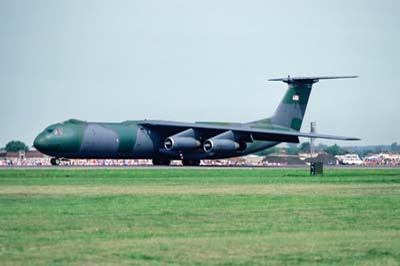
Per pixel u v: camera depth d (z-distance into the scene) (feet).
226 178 518.78
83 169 611.06
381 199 356.79
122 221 270.67
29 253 208.54
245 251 214.48
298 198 359.46
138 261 199.41
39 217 279.49
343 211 305.12
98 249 215.10
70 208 308.40
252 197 362.94
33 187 419.13
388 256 208.95
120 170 599.98
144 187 424.46
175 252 212.02
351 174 590.14
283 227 259.19
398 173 608.19
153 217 282.36
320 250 216.54
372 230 253.24
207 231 248.93
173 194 376.48
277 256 207.82
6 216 281.74
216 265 195.52
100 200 342.23
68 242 225.97
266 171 625.41
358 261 201.98
